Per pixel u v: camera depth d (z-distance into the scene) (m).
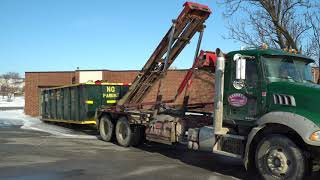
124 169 10.06
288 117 8.26
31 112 32.91
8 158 11.34
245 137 9.23
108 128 15.41
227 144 9.70
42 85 32.91
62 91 21.23
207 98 14.06
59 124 22.95
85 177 9.06
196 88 13.99
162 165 10.73
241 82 9.54
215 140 9.91
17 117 29.28
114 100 19.16
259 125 8.81
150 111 13.48
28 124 23.11
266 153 8.66
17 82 115.31
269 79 9.11
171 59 13.87
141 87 14.86
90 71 30.58
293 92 8.55
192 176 9.43
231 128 9.92
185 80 12.47
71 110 20.22
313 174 9.84
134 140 14.00
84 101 18.77
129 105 14.31
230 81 9.84
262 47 9.84
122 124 14.37
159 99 13.70
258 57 9.26
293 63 9.55
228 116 9.86
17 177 8.97
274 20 18.44
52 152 12.53
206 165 10.83
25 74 33.31
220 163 11.14
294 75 9.45
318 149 8.16
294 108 8.45
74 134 18.17
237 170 10.21
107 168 10.14
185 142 11.64
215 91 9.79
